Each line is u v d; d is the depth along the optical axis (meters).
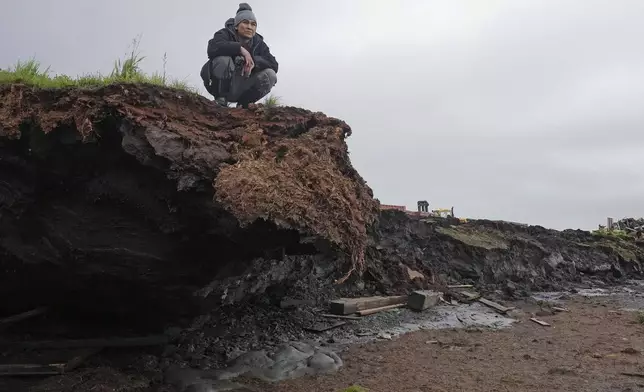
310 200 3.12
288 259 4.95
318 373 3.96
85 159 3.15
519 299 7.74
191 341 4.26
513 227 10.36
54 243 3.35
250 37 4.33
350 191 3.45
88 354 3.59
